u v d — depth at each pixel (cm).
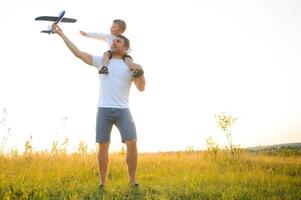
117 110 659
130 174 675
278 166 1143
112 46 673
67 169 855
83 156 1043
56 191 650
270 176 904
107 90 660
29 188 629
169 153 1341
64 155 1019
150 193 645
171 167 974
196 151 1368
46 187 666
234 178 834
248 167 1113
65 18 664
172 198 638
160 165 1006
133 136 665
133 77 661
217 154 1295
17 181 687
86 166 914
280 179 879
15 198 603
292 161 1243
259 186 778
